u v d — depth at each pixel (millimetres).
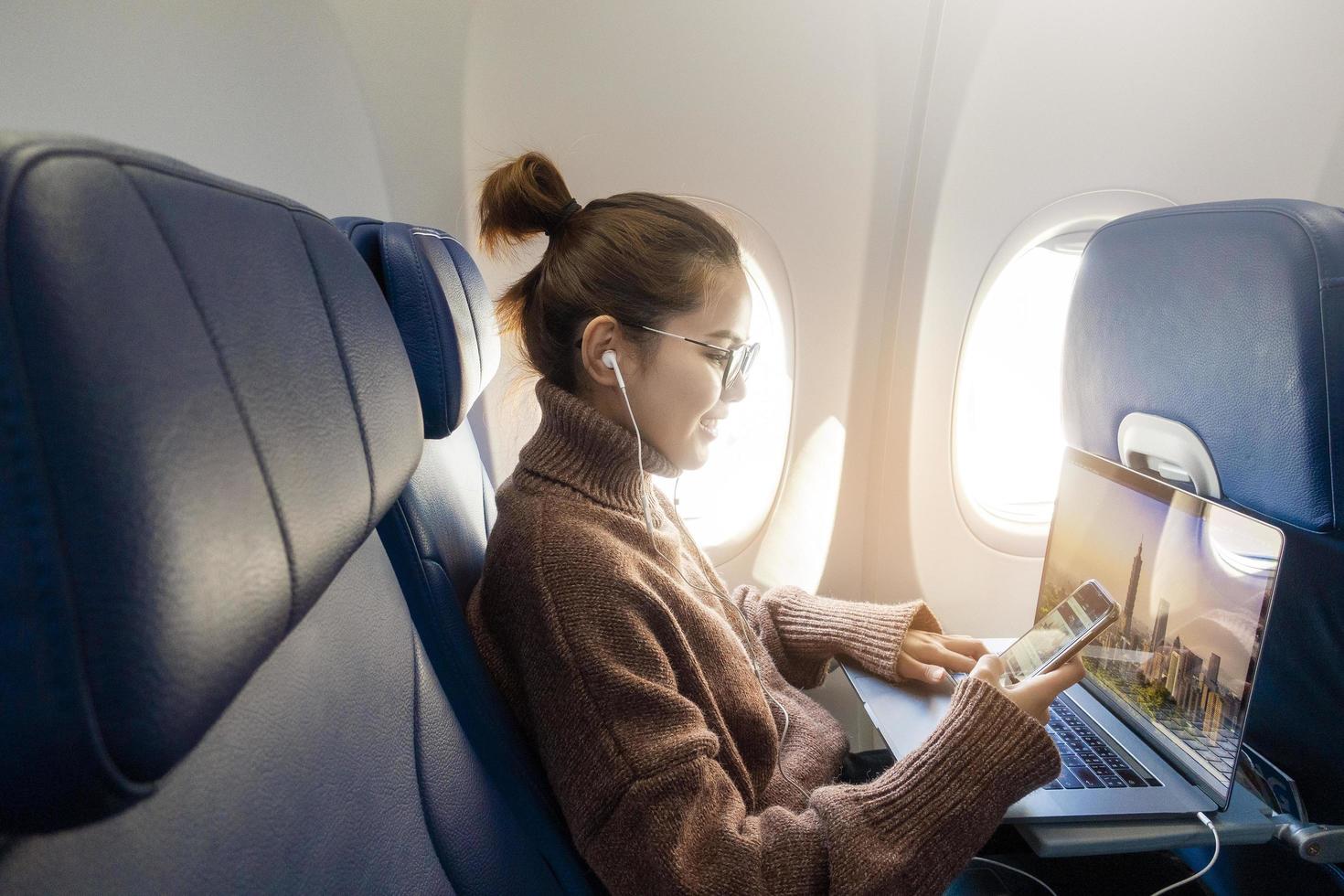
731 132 1347
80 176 258
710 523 1634
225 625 275
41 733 221
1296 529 927
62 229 240
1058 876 1099
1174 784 935
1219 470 970
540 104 1276
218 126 1196
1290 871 1001
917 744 1001
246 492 307
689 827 694
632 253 850
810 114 1359
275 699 448
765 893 707
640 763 699
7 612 218
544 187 931
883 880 729
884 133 1395
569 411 854
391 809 552
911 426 1597
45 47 1101
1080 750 1016
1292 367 831
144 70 1146
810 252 1457
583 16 1238
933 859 754
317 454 379
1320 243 801
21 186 234
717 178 1373
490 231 967
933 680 1118
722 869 692
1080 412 1242
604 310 864
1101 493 1133
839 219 1445
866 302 1518
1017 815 884
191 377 289
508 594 791
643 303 851
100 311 245
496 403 1437
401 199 1282
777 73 1321
